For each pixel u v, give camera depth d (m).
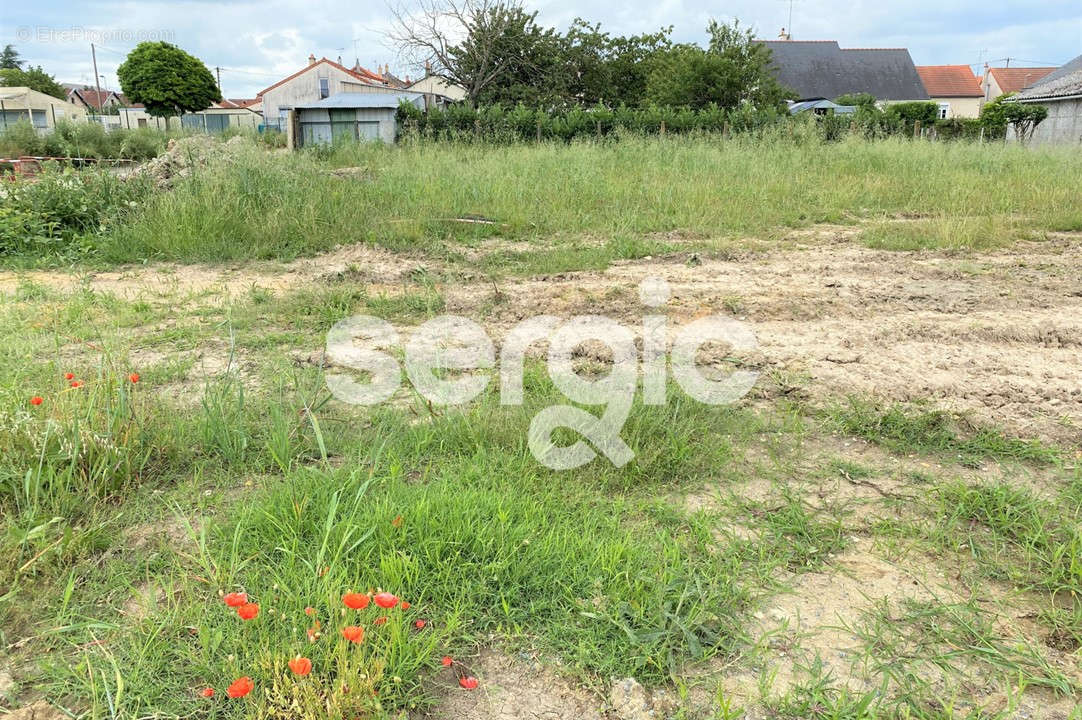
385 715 1.94
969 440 3.58
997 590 2.55
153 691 2.01
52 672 2.09
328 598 2.27
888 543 2.79
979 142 15.96
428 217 8.80
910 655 2.24
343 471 3.08
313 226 8.12
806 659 2.23
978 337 5.08
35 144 25.92
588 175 10.98
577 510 2.95
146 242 7.74
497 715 2.03
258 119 61.28
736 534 2.83
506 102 33.09
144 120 59.91
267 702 1.97
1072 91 25.55
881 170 12.73
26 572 2.47
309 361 4.60
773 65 45.56
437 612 2.36
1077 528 2.79
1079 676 2.17
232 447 3.32
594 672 2.18
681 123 20.48
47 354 4.61
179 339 4.98
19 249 7.84
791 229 9.26
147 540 2.71
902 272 7.01
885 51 47.56
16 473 2.87
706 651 2.23
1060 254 7.81
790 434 3.68
